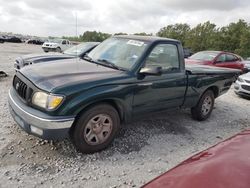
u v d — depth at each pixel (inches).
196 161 85.6
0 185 120.9
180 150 173.9
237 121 251.9
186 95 207.5
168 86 187.9
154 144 178.1
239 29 2301.9
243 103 331.0
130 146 170.9
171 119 231.3
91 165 144.4
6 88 285.4
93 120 151.7
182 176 75.6
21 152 150.1
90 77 152.3
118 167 145.5
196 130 213.9
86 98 141.6
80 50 374.0
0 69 434.9
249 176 71.2
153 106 183.5
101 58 190.1
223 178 70.7
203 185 68.8
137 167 147.6
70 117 139.0
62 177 131.4
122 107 163.9
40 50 1219.9
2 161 139.8
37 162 142.0
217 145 98.3
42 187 122.6
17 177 127.7
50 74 152.1
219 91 245.6
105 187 127.4
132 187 129.6
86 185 127.3
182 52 202.4
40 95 139.4
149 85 173.6
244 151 87.5
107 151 161.0
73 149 158.2
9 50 1089.4
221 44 2337.6
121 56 182.2
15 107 150.4
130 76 164.1
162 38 193.8
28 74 155.9
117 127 163.8
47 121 134.8
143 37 196.1
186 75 202.2
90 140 152.9
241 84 356.5
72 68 165.9
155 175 141.7
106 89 149.9
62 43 1011.3
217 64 450.0
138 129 199.3
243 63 528.1
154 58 180.7
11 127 180.5
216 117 256.2
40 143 161.6
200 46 2568.9
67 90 137.8
